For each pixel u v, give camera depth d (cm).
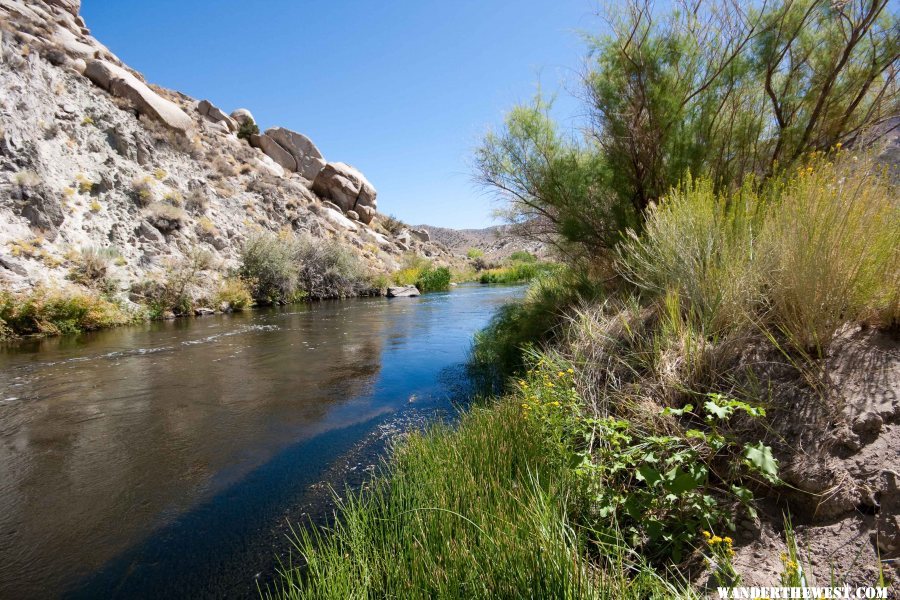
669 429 264
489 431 330
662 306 372
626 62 521
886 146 396
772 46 468
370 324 1193
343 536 262
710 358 290
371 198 3850
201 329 1105
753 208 361
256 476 360
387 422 474
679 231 365
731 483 225
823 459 207
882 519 177
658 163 535
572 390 314
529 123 627
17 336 951
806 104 499
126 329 1103
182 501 324
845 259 258
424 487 284
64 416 495
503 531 208
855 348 256
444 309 1573
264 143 3491
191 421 481
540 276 883
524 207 714
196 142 2428
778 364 268
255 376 658
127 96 2081
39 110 1455
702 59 498
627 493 243
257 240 1905
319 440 430
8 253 1077
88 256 1234
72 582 243
